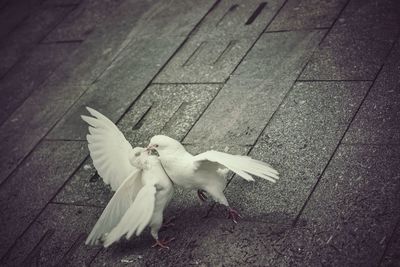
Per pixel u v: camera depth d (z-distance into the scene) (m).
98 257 3.10
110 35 4.23
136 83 3.83
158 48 3.99
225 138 3.36
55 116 3.84
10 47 4.43
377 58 3.46
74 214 3.31
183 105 3.61
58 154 3.63
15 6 4.80
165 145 2.95
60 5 4.66
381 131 3.15
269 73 3.59
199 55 3.84
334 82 3.43
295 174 3.11
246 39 3.82
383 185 2.96
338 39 3.62
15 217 3.39
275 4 3.98
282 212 3.00
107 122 3.08
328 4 3.85
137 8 4.36
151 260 3.01
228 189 3.15
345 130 3.21
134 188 3.01
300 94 3.43
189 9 4.18
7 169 3.64
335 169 3.08
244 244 2.94
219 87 3.62
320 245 2.86
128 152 3.05
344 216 2.91
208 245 2.98
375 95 3.30
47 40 4.38
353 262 2.78
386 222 2.85
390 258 2.75
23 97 4.04
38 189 3.49
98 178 3.44
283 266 2.84
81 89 3.94
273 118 3.37
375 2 3.75
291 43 3.70
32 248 3.23
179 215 3.13
